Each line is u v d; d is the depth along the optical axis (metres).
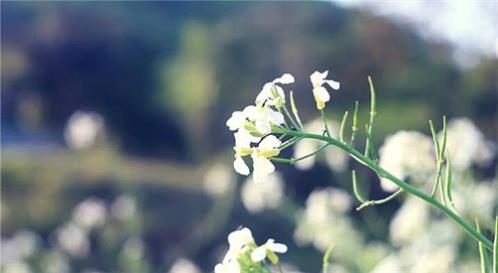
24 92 39.62
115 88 39.44
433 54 22.91
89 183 21.94
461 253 7.38
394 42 24.20
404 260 7.10
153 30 41.09
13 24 40.56
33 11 41.09
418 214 7.19
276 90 2.81
